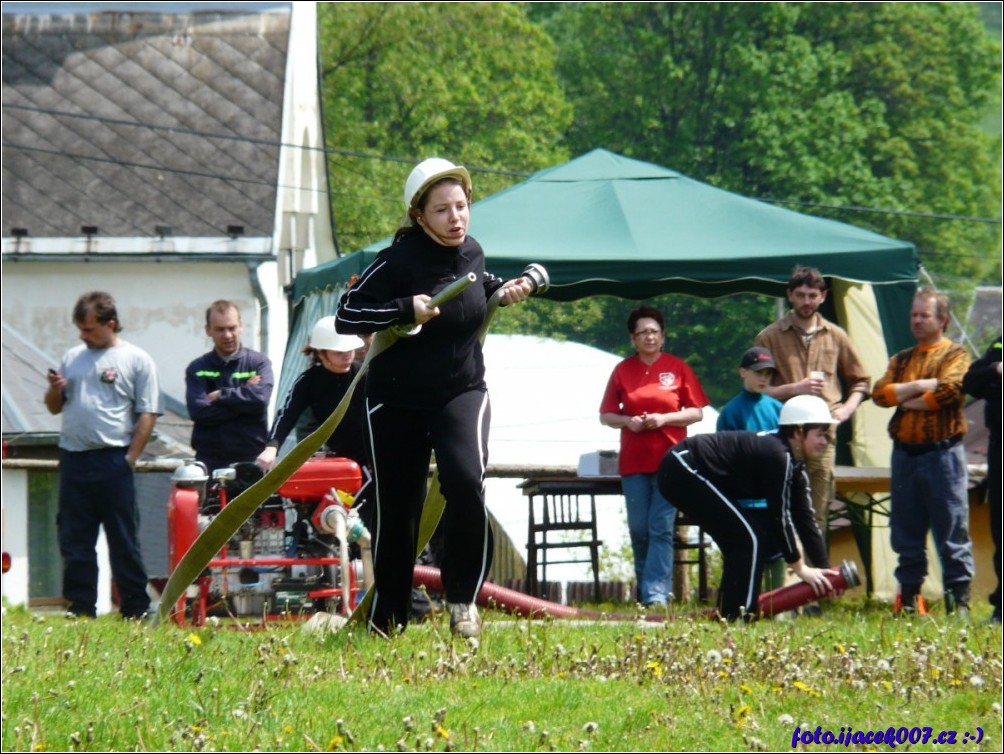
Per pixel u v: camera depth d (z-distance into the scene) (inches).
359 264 1435.8
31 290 3070.9
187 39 3614.7
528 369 2466.8
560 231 1374.3
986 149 5866.1
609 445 2261.3
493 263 1318.9
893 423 1171.9
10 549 1715.1
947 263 5659.5
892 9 5885.8
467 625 782.5
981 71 5979.3
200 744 531.5
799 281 1263.5
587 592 1504.7
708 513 1029.8
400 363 756.6
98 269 3070.9
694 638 796.0
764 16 5639.8
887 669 744.3
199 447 1175.6
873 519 1633.9
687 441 1047.0
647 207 1417.3
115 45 3587.6
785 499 1024.2
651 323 1237.7
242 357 1184.8
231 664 701.9
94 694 634.8
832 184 5551.2
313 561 1009.5
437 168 741.3
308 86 3885.3
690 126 5541.3
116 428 1172.5
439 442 762.8
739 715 620.4
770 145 5374.0
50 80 3467.0
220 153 3297.2
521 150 5398.6
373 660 713.6
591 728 557.0
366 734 551.8
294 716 583.5
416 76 5383.9
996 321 5713.6
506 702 621.3
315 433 809.5
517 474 1510.8
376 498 785.6
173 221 3083.2
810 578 1045.2
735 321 5044.3
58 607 1742.1
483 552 784.3
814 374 1220.5
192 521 1013.8
